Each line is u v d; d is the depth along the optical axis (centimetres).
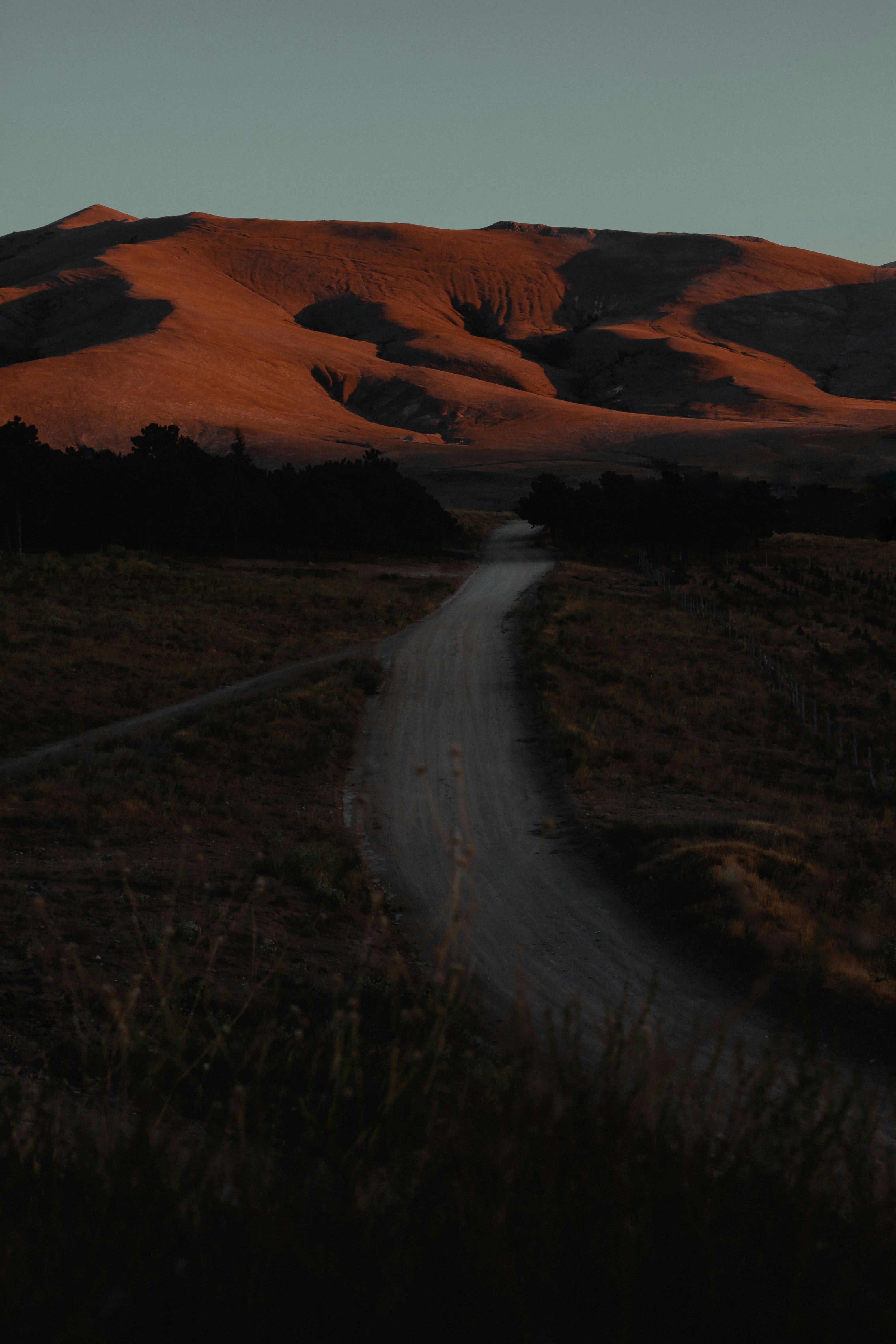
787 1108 309
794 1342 240
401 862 2116
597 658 4978
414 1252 256
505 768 3027
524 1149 283
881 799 2873
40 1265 262
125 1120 382
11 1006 844
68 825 1925
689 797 2791
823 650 5447
